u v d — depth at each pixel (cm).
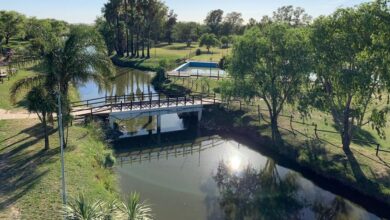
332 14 2642
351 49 2542
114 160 2839
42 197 1928
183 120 4188
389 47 2361
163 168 2894
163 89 5516
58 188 2033
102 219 1391
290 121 3625
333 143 3139
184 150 3328
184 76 5888
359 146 3095
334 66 2698
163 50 10350
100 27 8838
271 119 3569
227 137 3672
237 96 3609
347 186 2603
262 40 3281
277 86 3419
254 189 2595
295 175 2839
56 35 2795
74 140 2814
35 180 2109
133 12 8231
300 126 3575
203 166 2966
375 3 2430
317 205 2419
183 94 4919
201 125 3962
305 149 3081
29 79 2481
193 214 2208
